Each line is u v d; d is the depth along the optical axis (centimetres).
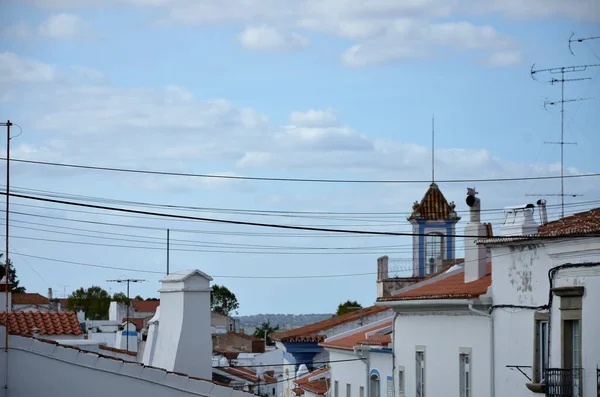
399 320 5972
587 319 4053
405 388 5859
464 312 5175
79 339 4503
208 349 4009
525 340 4609
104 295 16175
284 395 8731
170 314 4072
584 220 4359
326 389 7325
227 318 17575
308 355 7994
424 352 5616
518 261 4681
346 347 6731
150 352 4119
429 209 8306
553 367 4259
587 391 4019
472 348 5100
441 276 6312
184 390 3369
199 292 4034
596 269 4025
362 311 8356
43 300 13562
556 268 4291
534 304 4528
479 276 5616
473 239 5644
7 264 3522
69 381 3291
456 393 5259
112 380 3325
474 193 5706
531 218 4716
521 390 4628
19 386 3262
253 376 8512
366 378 6481
